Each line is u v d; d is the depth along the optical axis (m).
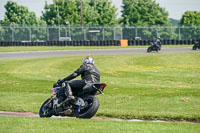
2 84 63.72
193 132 25.81
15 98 49.81
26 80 68.31
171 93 50.59
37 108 42.34
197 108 40.22
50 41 195.38
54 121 28.95
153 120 36.16
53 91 32.34
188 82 65.19
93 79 30.91
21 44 191.88
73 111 31.22
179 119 35.91
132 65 94.44
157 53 140.25
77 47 187.00
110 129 25.91
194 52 136.25
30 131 24.91
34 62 105.00
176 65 93.00
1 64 100.19
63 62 102.25
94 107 30.20
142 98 47.81
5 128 25.83
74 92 31.52
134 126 27.41
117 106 43.16
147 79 69.06
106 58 114.88
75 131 25.02
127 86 59.94
